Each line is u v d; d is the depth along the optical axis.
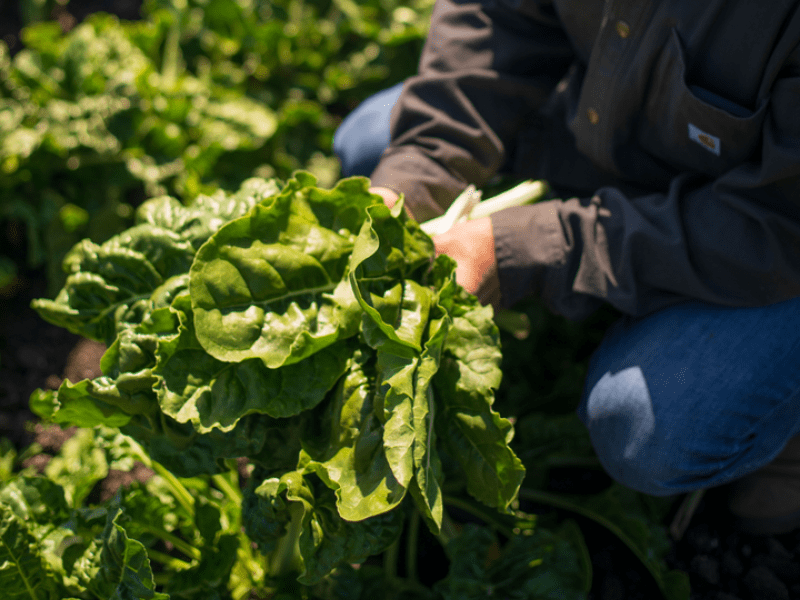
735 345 1.38
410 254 1.22
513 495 1.19
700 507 1.78
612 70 1.35
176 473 1.26
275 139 2.44
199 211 1.33
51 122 2.22
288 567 1.44
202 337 1.13
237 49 2.59
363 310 1.13
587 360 2.01
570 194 1.76
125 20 2.80
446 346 1.21
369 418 1.15
